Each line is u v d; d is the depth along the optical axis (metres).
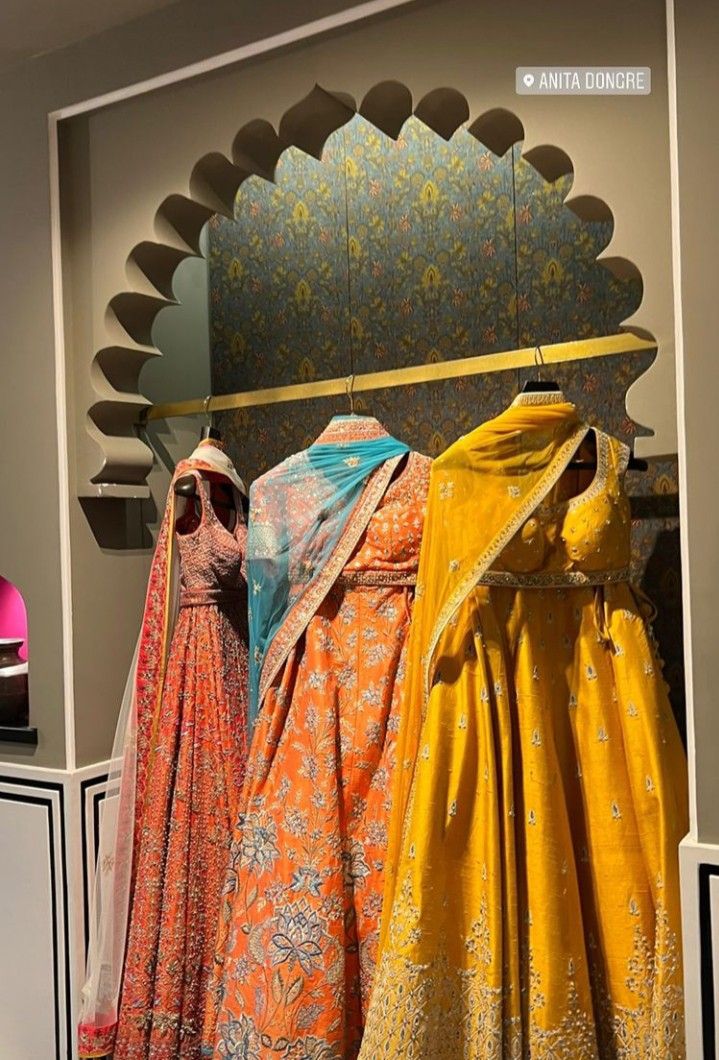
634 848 1.68
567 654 1.77
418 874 1.66
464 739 1.71
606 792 1.70
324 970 1.81
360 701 1.94
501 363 1.91
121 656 2.40
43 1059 2.28
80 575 2.31
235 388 2.78
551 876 1.64
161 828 2.16
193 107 2.14
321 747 1.91
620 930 1.67
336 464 2.05
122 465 2.32
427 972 1.64
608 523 1.74
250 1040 1.82
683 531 1.59
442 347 2.46
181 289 2.72
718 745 1.56
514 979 1.64
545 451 1.75
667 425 1.66
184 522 2.34
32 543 2.33
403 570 1.97
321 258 2.64
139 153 2.21
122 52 2.20
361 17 1.93
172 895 2.13
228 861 2.16
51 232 2.29
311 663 1.96
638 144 1.69
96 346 2.27
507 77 1.80
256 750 2.00
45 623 2.31
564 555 1.77
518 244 2.36
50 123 2.29
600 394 2.27
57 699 2.29
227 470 2.31
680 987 1.59
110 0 2.10
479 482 1.73
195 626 2.21
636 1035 1.64
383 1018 1.64
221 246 2.80
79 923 2.25
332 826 1.86
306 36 1.99
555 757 1.71
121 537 2.43
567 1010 1.61
